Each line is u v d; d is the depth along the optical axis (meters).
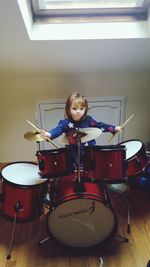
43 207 1.73
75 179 1.62
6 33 1.73
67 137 1.65
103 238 1.65
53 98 2.43
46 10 1.79
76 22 1.85
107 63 2.21
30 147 2.63
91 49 2.00
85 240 1.65
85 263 1.59
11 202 1.62
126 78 2.41
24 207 1.61
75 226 1.59
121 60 2.18
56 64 2.18
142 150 1.81
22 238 1.78
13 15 1.54
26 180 1.66
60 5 1.81
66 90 2.41
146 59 2.19
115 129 1.97
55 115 2.47
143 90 2.48
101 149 1.53
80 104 1.86
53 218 1.54
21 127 2.54
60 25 1.84
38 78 2.34
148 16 1.84
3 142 2.60
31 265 1.59
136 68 2.32
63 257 1.63
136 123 2.63
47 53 2.02
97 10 1.82
